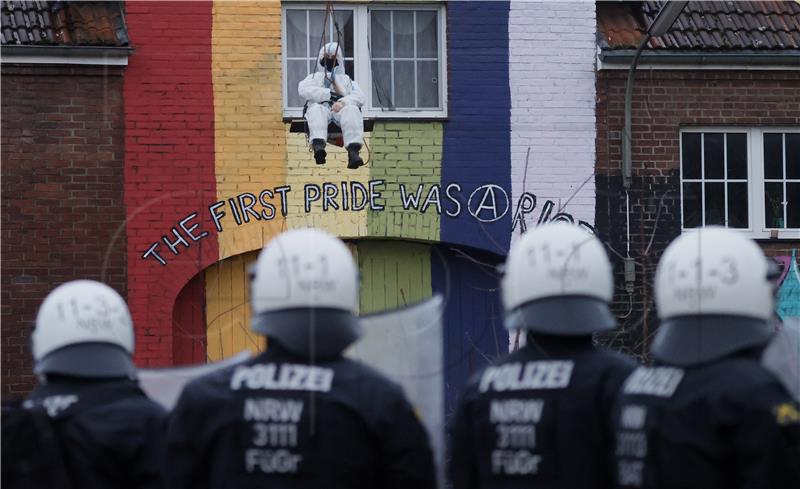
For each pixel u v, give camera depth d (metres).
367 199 20.84
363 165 20.86
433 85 21.34
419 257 21.03
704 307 8.34
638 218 21.20
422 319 9.79
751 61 21.48
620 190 21.23
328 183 20.75
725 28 21.72
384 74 21.25
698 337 8.27
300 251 8.66
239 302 20.09
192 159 20.48
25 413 9.17
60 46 20.00
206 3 20.64
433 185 21.00
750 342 8.24
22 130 20.09
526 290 9.08
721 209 21.64
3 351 19.52
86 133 20.23
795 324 9.30
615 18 21.83
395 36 21.30
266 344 8.65
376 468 8.38
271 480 8.23
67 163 20.16
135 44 20.45
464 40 21.22
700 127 21.56
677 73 21.44
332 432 8.23
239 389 8.38
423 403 9.66
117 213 20.22
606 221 21.14
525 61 21.28
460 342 17.62
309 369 8.40
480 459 8.98
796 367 9.05
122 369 9.44
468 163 21.09
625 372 8.77
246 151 20.62
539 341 8.99
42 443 9.10
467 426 9.10
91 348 9.37
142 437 9.12
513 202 21.09
